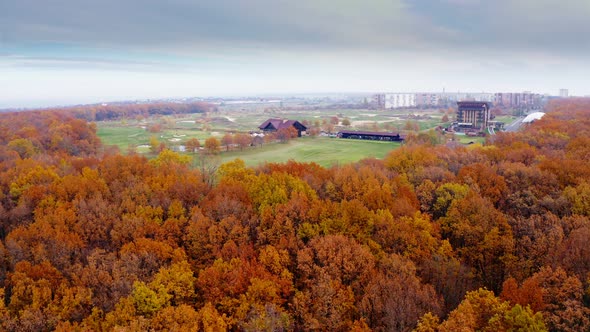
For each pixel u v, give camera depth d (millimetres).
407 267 81812
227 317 76875
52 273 81688
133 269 82875
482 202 98562
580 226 89250
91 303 77000
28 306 74500
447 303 79938
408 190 108625
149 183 115938
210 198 107250
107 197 108375
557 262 78938
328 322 75000
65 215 96125
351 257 84750
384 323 73125
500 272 90062
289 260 87062
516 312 64562
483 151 145625
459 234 94750
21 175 117250
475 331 66688
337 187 113688
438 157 140750
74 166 133625
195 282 84188
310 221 97062
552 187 108875
